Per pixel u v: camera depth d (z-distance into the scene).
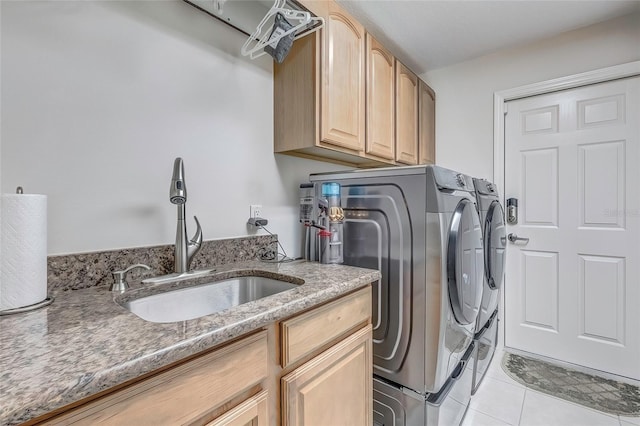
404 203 1.29
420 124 2.29
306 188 1.60
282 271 1.19
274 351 0.78
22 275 0.72
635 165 1.85
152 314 0.96
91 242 0.99
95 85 1.00
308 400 0.86
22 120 0.86
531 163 2.20
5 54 0.84
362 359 1.10
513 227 2.26
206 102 1.31
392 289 1.33
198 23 1.28
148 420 0.52
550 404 1.65
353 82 1.60
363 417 1.11
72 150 0.95
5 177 0.84
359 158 1.84
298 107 1.48
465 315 1.34
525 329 2.22
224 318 0.67
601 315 1.96
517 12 1.78
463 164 2.46
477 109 2.39
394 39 2.08
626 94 1.87
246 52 1.39
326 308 0.94
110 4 1.03
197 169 1.27
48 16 0.91
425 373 1.23
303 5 1.28
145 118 1.12
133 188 1.08
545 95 2.14
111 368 0.47
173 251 1.16
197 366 0.60
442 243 1.19
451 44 2.15
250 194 1.49
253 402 0.71
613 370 1.91
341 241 1.46
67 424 0.44
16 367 0.46
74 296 0.86
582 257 2.02
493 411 1.59
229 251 1.36
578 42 1.99
